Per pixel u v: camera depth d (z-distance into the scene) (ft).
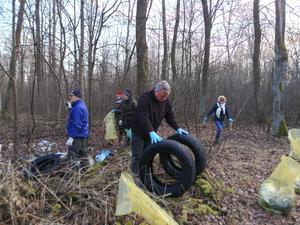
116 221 16.15
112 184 18.34
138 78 40.93
